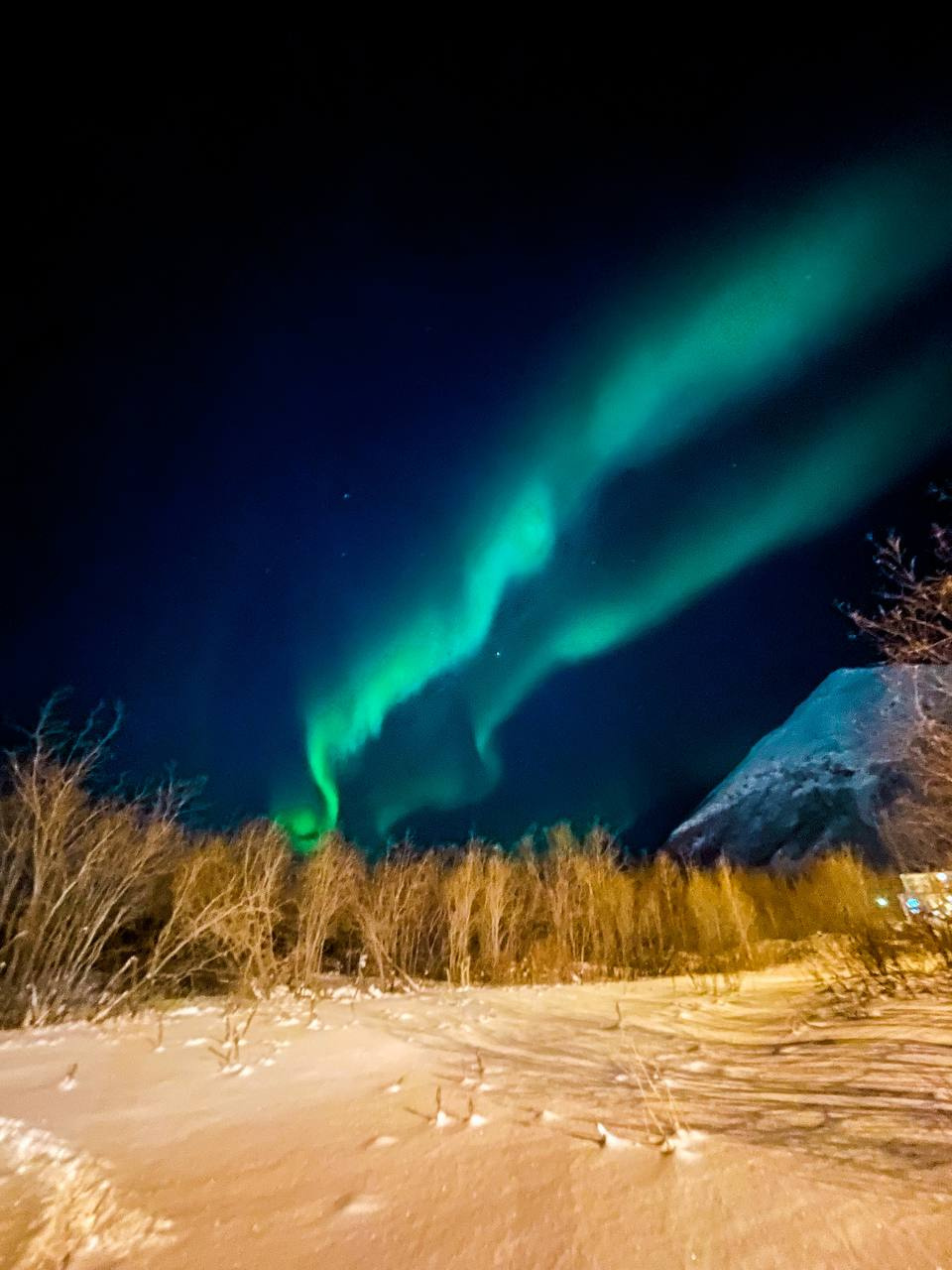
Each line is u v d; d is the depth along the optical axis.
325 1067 4.44
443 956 11.85
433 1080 3.90
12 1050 5.13
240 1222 2.25
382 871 11.89
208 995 8.73
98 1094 3.87
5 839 7.80
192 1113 3.49
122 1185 2.59
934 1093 2.86
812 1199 1.98
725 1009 7.23
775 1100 3.03
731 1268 1.71
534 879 13.79
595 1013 7.13
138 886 8.64
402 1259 1.94
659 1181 2.22
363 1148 2.83
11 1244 2.22
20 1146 3.06
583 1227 1.99
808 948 13.02
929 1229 1.76
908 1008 5.05
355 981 10.16
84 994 7.28
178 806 8.91
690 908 14.52
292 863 11.05
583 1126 2.85
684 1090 3.38
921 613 5.65
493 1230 2.04
